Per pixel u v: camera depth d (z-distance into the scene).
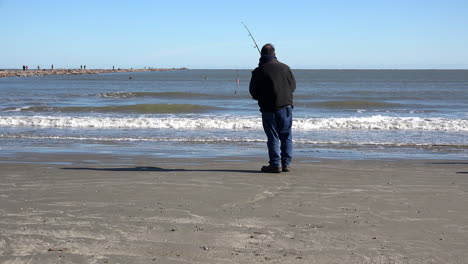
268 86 5.96
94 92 35.84
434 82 63.59
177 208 3.98
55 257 2.74
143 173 5.91
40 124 13.74
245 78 90.62
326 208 4.02
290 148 6.13
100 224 3.46
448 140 10.56
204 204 4.14
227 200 4.32
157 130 12.52
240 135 11.45
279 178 5.57
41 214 3.75
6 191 4.71
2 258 2.71
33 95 30.81
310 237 3.17
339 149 9.05
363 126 13.15
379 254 2.84
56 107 19.83
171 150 8.80
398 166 6.75
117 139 10.61
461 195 4.60
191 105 20.92
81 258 2.72
